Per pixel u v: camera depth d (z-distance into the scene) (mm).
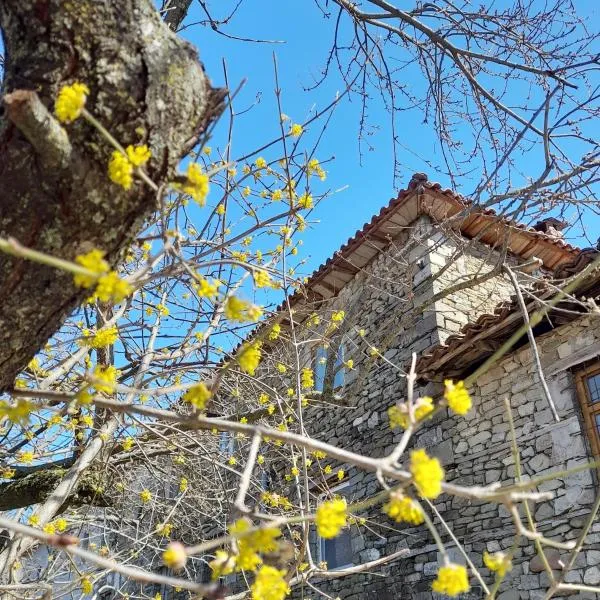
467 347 5219
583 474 4605
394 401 6672
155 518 5789
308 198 2732
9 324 1354
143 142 1325
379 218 7035
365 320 7555
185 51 1436
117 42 1307
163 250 1506
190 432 4051
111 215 1327
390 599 5754
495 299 7027
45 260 992
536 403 5148
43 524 3000
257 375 5086
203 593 1130
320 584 6715
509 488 1259
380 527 6195
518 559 4805
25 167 1238
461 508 5434
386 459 1229
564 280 4047
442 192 6605
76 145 1249
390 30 4047
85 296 1421
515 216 3043
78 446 3707
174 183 1361
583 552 4395
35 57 1271
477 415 5641
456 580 1129
